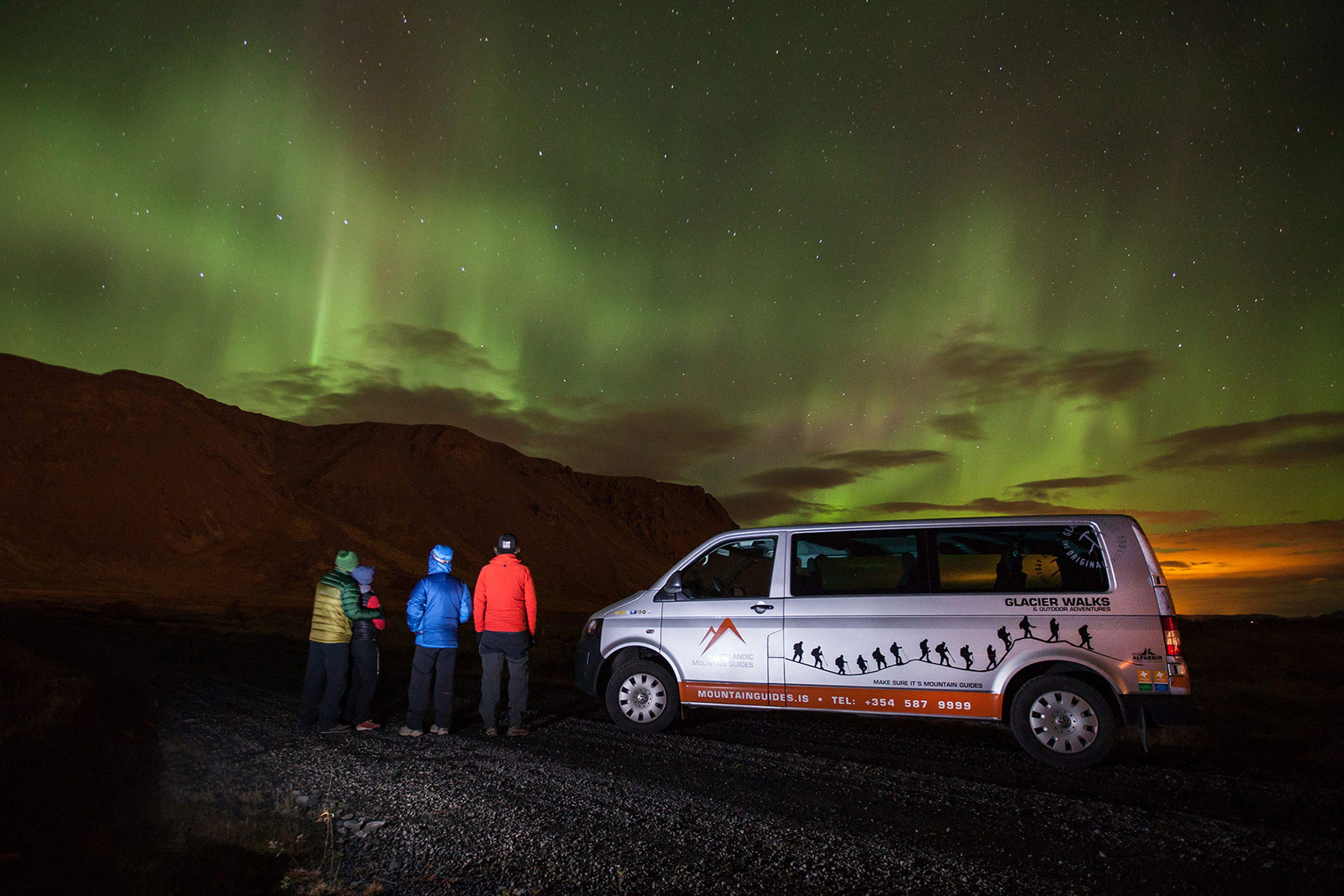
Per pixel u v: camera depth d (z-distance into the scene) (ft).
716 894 11.87
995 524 22.67
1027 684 20.88
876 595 23.02
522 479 432.25
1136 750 22.36
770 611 23.86
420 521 337.31
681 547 516.73
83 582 201.57
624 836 14.62
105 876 11.63
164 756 21.06
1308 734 24.70
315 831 14.99
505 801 17.06
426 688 25.12
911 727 26.35
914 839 14.46
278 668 46.96
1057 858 13.43
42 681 28.96
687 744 23.40
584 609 265.95
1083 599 21.04
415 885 12.26
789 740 24.14
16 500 229.04
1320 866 12.94
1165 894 11.86
